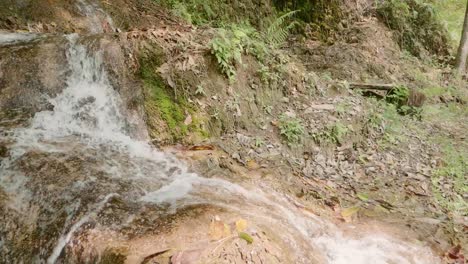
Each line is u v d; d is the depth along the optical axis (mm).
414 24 11102
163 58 5125
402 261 3695
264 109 5723
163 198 3564
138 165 4156
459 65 10453
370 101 6973
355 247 3766
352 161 5418
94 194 3395
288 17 9656
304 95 6277
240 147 5078
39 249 3061
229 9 8633
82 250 2844
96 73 4922
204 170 4438
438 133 6930
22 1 6172
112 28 6918
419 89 8336
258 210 3715
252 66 5863
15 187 3484
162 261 2629
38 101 4578
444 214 4695
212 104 5242
